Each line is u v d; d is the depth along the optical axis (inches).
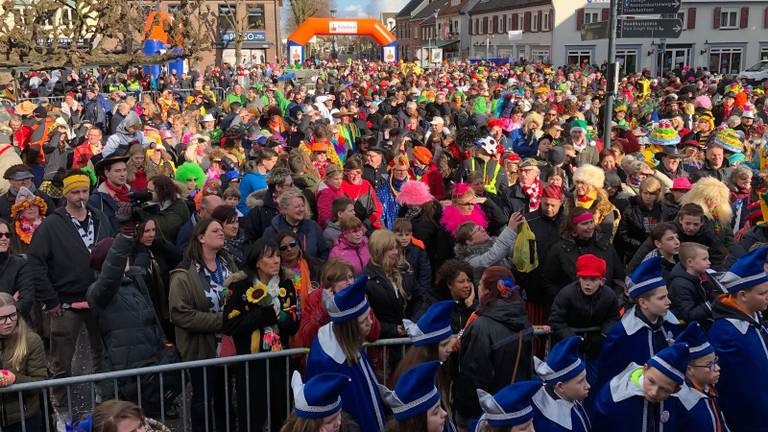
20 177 297.7
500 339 183.6
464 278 210.2
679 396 162.1
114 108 705.0
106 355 221.8
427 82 1072.2
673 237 229.5
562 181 320.8
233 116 631.2
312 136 452.8
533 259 237.8
